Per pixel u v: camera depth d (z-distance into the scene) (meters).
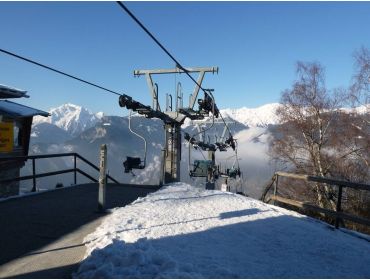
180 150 15.52
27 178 10.89
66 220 7.28
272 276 4.94
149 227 6.69
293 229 7.41
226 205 9.16
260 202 9.98
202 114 16.09
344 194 23.42
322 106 28.42
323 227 7.94
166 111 15.43
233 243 6.24
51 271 4.69
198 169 21.98
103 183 7.99
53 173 12.12
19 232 6.37
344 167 26.36
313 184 26.91
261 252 5.93
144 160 12.65
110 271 4.48
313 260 5.79
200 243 6.04
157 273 4.53
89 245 5.61
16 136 14.36
